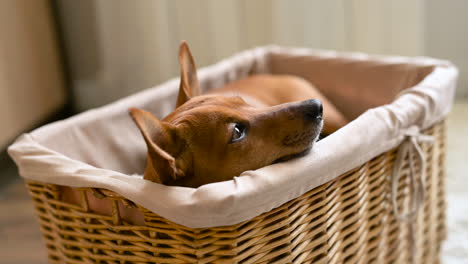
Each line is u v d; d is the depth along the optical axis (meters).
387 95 1.95
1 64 2.88
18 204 2.67
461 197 2.37
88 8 3.46
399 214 1.62
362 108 2.04
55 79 3.51
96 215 1.29
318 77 2.15
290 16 3.35
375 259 1.58
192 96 1.60
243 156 1.33
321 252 1.32
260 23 3.40
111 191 1.21
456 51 3.44
